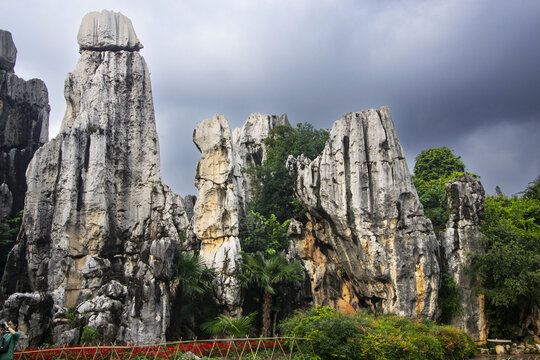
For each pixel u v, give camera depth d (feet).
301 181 121.49
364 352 79.36
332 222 114.52
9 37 156.56
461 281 112.27
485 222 119.14
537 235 118.42
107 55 132.26
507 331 114.42
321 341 80.07
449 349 91.56
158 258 95.91
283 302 110.11
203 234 116.88
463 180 122.01
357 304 115.55
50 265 109.50
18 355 69.21
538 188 160.25
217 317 99.25
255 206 144.36
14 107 150.51
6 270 109.29
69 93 132.36
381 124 116.26
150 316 92.02
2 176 139.03
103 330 90.79
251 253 115.75
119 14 140.05
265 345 85.35
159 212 123.54
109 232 117.29
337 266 119.65
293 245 122.83
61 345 88.33
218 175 119.14
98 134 120.57
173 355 74.64
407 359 81.35
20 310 94.58
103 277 111.86
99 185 117.08
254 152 199.93
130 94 131.03
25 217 113.60
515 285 106.63
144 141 129.08
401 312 103.71
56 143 118.62
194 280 98.12
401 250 107.34
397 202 110.01
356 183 112.27
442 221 121.39
